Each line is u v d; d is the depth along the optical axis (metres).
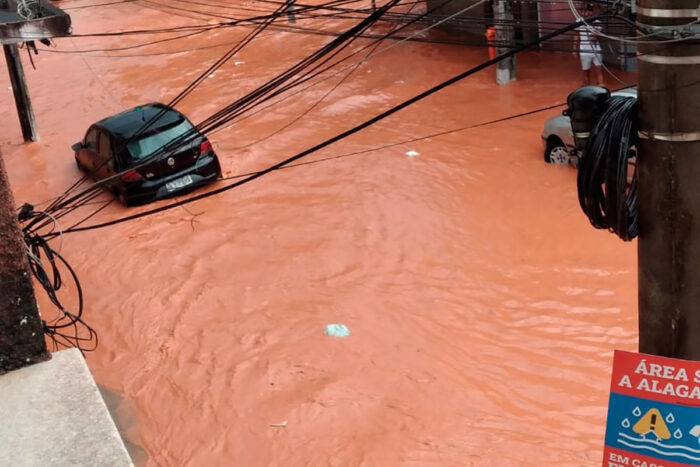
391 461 9.31
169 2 33.16
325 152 17.50
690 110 4.00
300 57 24.53
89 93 23.42
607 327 11.30
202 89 22.66
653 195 4.23
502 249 13.33
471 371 10.73
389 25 25.97
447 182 15.61
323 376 10.84
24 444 2.37
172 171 15.72
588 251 13.00
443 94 19.94
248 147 18.12
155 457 9.82
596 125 4.41
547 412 9.90
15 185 17.78
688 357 4.38
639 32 4.00
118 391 10.99
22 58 27.36
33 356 2.73
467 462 9.19
